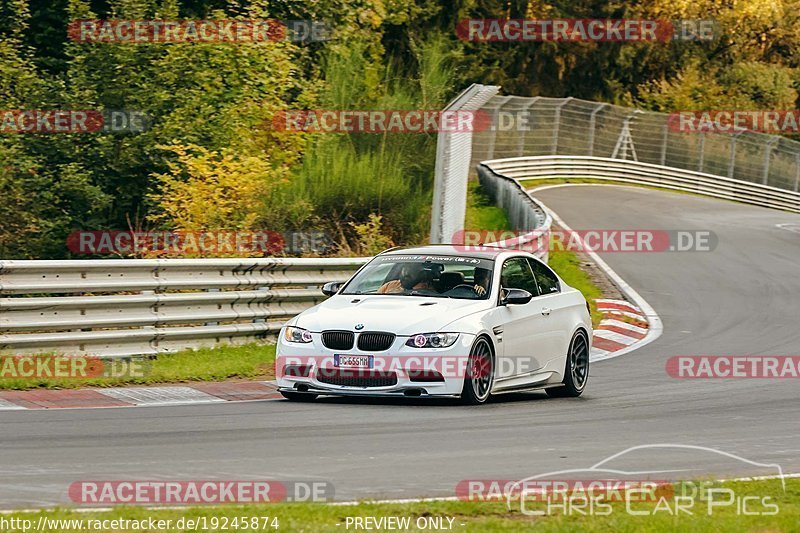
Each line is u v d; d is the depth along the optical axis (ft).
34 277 142.00
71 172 278.67
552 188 499.10
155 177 293.84
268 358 159.84
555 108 544.62
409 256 144.56
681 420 124.88
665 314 240.94
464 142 237.25
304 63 374.63
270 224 270.46
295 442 103.30
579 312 150.82
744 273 305.73
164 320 155.84
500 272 140.56
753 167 618.44
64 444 99.66
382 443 103.86
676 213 446.60
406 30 520.42
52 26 335.26
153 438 103.81
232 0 329.52
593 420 122.93
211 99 296.71
